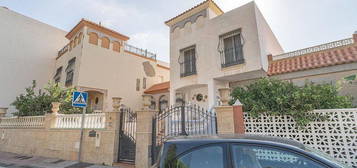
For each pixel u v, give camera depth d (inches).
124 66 715.4
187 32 516.4
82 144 306.2
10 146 418.9
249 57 392.2
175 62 526.0
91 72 599.8
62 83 651.5
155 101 726.5
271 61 427.2
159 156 106.5
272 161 86.4
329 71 329.7
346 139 177.8
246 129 227.9
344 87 317.4
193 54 497.7
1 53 641.6
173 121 285.1
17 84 666.2
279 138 104.5
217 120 227.5
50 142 346.9
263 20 449.4
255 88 251.0
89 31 618.8
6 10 668.1
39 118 383.9
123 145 279.6
